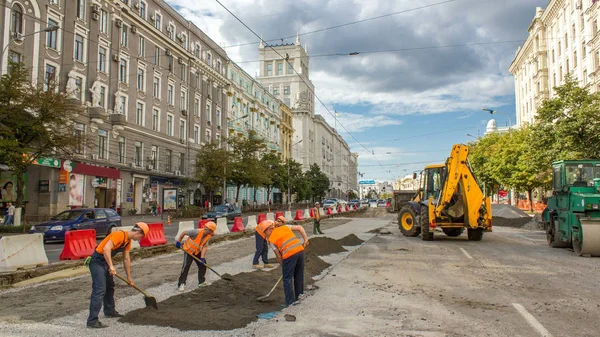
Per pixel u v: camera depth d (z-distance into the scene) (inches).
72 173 1204.5
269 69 3932.1
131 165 1471.5
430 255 523.2
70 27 1216.2
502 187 2155.5
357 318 246.7
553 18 1927.9
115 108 1392.7
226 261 475.2
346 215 1833.2
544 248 598.2
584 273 396.2
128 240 245.4
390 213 2036.2
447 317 248.7
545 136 936.3
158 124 1656.0
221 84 2187.5
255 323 234.8
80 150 991.6
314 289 327.3
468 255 520.7
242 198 2519.7
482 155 2132.1
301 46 3863.2
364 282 354.6
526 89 2438.5
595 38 1402.6
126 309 262.8
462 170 668.1
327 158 4517.7
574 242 524.4
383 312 260.1
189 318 239.0
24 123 850.1
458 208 678.5
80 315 251.4
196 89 1947.6
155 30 1606.8
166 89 1715.1
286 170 2647.6
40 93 871.1
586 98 892.6
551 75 1974.7
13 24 1047.6
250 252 561.6
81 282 357.7
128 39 1476.4
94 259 233.3
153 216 1492.4
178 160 1792.6
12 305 277.0
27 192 1169.4
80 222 710.5
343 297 300.4
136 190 1541.6
